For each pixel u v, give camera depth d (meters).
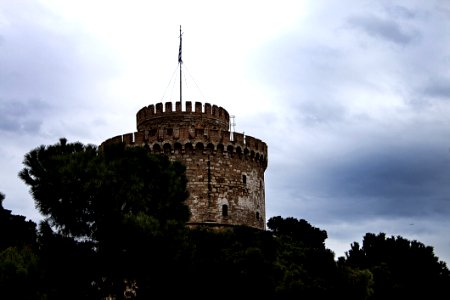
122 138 55.25
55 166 32.81
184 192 37.53
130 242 31.12
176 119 57.59
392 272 72.56
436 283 75.62
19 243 44.34
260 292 39.88
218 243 40.44
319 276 47.41
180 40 61.53
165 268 32.19
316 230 66.50
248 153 55.78
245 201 54.47
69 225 33.34
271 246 46.25
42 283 30.77
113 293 33.75
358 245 81.44
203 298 35.22
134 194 33.25
